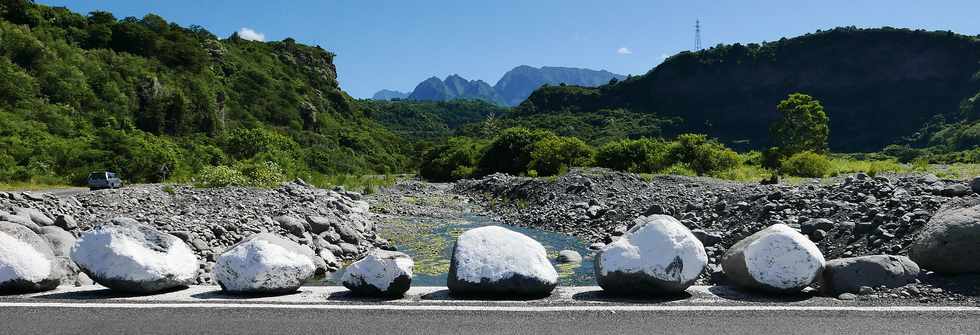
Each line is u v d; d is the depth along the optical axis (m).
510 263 4.95
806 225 9.48
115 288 5.05
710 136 124.44
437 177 47.84
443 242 13.80
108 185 26.16
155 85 57.03
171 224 11.54
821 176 24.70
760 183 19.81
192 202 15.28
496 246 5.09
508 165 42.03
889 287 4.91
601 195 19.22
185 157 42.34
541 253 5.15
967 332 3.90
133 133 44.91
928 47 123.38
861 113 124.75
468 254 5.06
